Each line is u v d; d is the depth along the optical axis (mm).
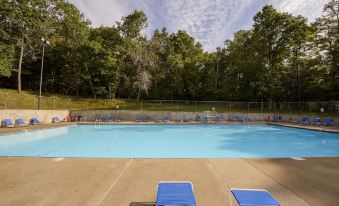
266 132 20625
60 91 46156
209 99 46562
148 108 32438
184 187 3699
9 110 18625
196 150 12859
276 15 35969
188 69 47375
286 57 37688
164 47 48188
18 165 7047
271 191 5047
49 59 44000
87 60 37781
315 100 36500
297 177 6020
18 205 4301
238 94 41312
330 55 31516
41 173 6258
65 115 26328
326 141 15875
